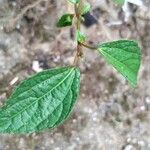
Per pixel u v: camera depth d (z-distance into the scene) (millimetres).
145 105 292
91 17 278
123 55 136
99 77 286
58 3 274
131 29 287
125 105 290
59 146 282
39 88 126
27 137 279
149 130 292
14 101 123
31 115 124
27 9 273
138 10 284
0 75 277
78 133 284
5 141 277
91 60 284
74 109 283
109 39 283
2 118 122
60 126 282
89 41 281
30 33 277
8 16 272
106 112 288
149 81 291
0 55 276
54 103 126
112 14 282
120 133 289
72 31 280
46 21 277
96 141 286
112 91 289
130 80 136
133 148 291
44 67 281
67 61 282
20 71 279
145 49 290
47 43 280
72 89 129
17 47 278
